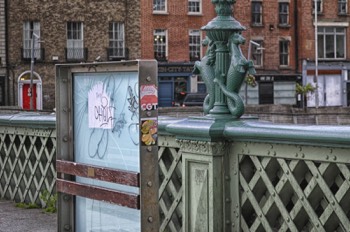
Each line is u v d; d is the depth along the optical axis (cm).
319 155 500
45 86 4888
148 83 425
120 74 469
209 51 608
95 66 484
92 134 504
